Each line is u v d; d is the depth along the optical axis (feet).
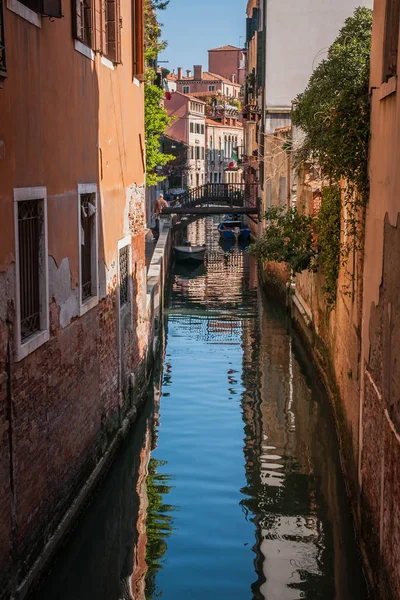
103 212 32.30
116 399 34.88
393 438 20.20
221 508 29.66
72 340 27.07
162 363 51.90
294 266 50.34
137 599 23.13
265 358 53.16
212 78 283.59
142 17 40.19
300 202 62.44
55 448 24.93
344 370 33.99
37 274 23.72
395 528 19.44
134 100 39.88
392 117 22.16
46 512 23.95
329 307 41.24
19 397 21.33
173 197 182.39
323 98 41.22
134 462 34.12
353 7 88.69
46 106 23.89
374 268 24.99
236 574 24.75
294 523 28.37
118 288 35.17
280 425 38.99
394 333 20.65
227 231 141.08
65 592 23.43
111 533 27.35
